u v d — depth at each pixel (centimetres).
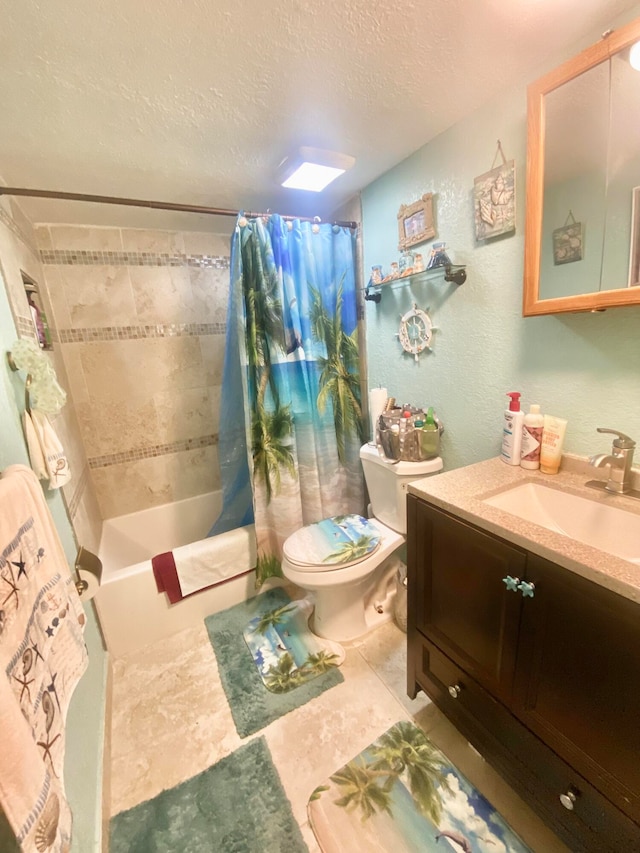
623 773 73
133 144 126
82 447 207
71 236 197
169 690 147
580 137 97
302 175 148
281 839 100
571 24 90
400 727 127
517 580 87
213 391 244
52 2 71
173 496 241
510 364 130
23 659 58
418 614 122
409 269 150
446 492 109
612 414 106
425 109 121
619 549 95
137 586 167
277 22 82
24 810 47
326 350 192
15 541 63
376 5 80
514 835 97
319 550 152
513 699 94
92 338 208
